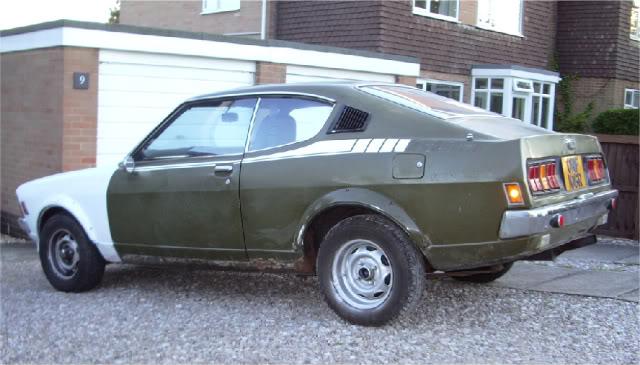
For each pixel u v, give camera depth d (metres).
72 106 9.22
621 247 9.16
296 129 5.53
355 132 5.27
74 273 6.57
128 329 5.38
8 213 10.48
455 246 4.83
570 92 20.58
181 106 6.17
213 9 18.00
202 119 6.02
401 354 4.68
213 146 5.89
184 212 5.88
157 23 19.53
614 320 5.49
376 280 5.14
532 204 4.65
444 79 16.39
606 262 8.02
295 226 5.38
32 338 5.22
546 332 5.19
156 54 9.97
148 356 4.76
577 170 5.29
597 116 18.61
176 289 6.66
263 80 11.10
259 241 5.55
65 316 5.79
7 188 10.46
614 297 6.18
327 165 5.24
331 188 5.19
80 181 6.54
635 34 20.70
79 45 9.16
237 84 10.95
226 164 5.68
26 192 6.97
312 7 15.72
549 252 5.39
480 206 4.70
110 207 6.31
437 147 4.90
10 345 5.06
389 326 5.20
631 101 21.03
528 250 4.73
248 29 17.09
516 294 6.31
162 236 6.04
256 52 10.95
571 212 4.99
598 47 20.09
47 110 9.45
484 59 17.58
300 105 5.59
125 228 6.25
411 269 4.95
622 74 20.27
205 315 5.71
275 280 6.95
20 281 7.30
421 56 15.64
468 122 5.16
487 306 5.90
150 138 6.25
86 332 5.33
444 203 4.80
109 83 9.58
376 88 5.64
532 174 4.71
